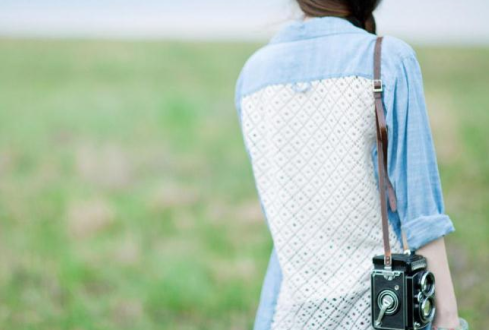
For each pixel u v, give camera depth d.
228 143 12.32
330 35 2.17
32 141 12.74
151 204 8.60
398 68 2.09
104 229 7.73
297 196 2.15
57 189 9.46
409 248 2.08
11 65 22.92
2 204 8.71
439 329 2.10
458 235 6.80
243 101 2.26
